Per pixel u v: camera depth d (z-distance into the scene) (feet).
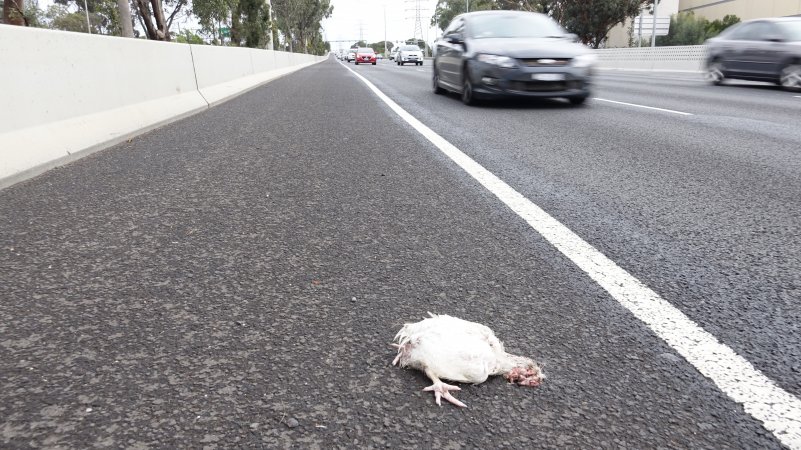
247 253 8.83
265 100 35.68
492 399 5.15
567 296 7.30
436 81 39.96
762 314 6.82
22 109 14.57
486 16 33.76
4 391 5.21
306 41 226.38
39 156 14.57
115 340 6.14
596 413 4.96
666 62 79.36
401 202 11.80
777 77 42.37
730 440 4.63
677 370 5.63
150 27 46.93
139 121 21.65
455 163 15.69
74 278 7.82
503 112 28.27
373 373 5.55
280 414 4.91
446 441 4.57
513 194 12.41
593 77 29.84
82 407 4.99
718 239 9.56
